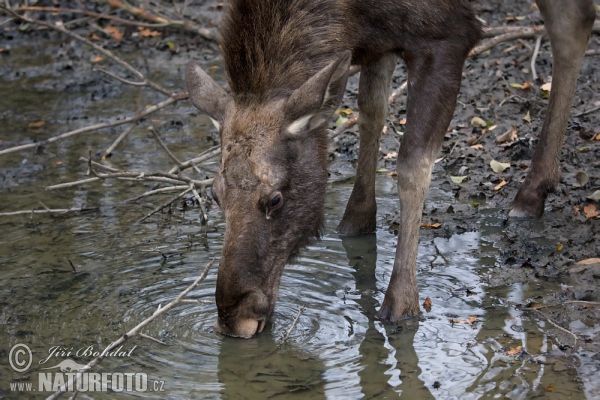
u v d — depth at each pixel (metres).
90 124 16.12
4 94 17.83
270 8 9.04
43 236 12.02
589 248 10.72
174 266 10.96
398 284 9.48
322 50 9.14
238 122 8.69
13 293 10.38
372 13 9.49
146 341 9.16
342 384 8.27
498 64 16.86
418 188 9.41
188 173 13.91
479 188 12.78
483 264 10.64
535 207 11.73
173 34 20.45
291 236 8.91
